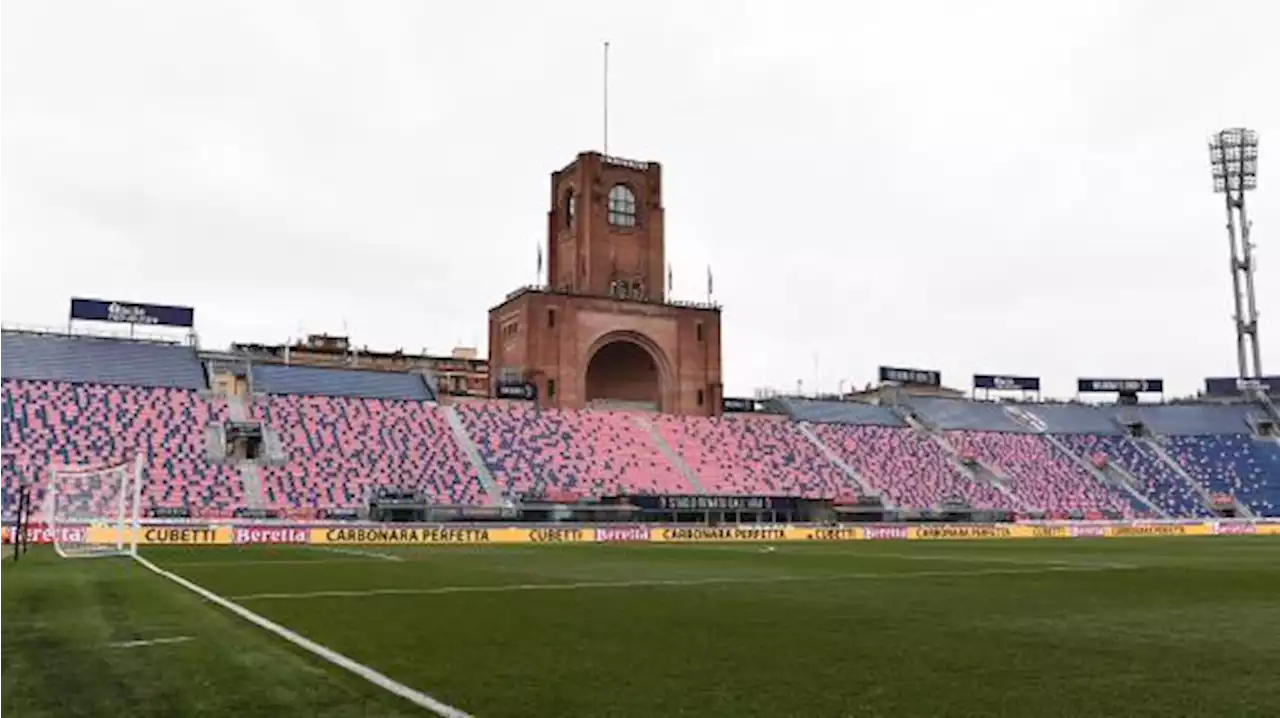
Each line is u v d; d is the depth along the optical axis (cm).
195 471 7450
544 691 1228
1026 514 9831
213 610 2186
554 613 2166
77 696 1188
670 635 1772
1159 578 3284
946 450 10738
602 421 9762
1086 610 2223
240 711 1105
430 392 9531
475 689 1239
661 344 10481
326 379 9194
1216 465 11075
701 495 8669
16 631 1784
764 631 1836
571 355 10025
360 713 1095
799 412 10912
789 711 1116
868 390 13062
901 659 1487
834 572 3594
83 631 1784
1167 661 1468
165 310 9125
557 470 8712
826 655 1527
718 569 3778
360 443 8369
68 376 8125
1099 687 1259
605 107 10956
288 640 1688
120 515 5534
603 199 10694
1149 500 10444
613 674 1352
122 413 7875
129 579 3111
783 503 9025
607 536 7325
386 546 5947
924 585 2989
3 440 7156
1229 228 12119
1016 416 11844
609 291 10606
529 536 7081
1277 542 6950
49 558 4375
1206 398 12350
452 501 7950
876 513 9281
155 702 1153
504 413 9456
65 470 6431
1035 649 1592
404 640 1697
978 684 1281
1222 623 1962
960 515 9588
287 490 7538
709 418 10350
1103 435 11581
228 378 8762
